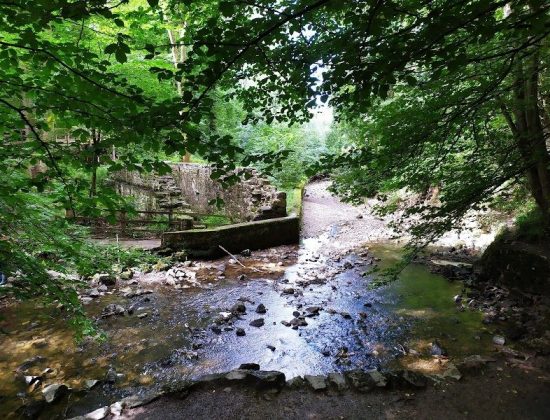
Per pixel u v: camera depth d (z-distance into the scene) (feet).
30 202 11.09
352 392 13.08
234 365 16.07
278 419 11.75
